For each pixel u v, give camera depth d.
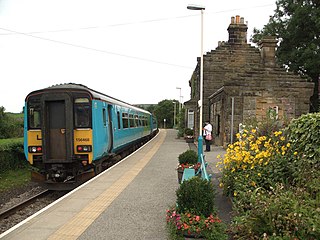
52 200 10.28
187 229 4.71
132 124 19.88
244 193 5.61
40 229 5.66
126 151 20.16
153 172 11.53
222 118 19.91
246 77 18.17
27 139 10.90
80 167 10.80
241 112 18.06
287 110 18.06
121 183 9.59
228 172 7.18
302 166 6.10
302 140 7.02
